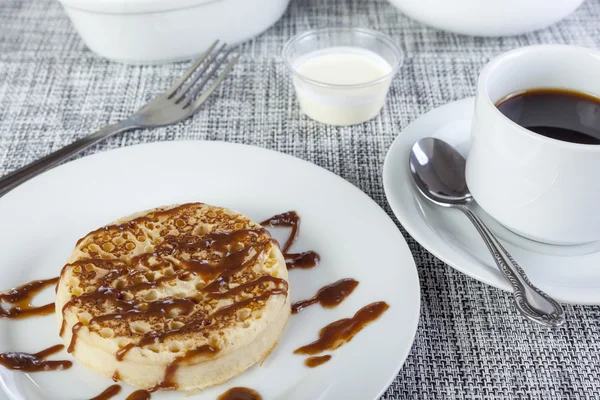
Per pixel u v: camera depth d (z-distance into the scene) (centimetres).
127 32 60
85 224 49
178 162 52
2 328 45
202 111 59
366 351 44
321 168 51
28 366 44
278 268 46
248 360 44
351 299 46
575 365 45
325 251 48
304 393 43
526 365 45
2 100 60
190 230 48
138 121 58
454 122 53
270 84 62
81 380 44
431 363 45
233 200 50
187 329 44
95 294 45
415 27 67
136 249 47
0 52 64
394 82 62
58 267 48
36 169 53
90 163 52
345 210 49
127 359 43
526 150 44
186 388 43
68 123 58
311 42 62
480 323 47
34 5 70
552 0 60
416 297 45
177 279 45
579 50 48
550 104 48
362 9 69
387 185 49
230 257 46
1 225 49
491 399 44
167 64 63
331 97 57
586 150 43
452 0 61
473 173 48
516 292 44
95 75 62
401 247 47
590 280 45
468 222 49
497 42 65
